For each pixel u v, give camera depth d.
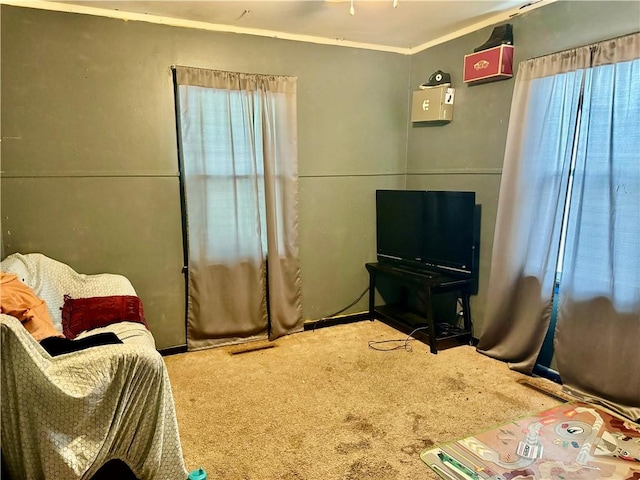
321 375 2.93
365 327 3.91
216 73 3.17
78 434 1.54
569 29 2.63
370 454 2.08
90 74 2.87
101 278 2.90
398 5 2.85
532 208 2.85
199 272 3.31
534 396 2.63
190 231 3.24
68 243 2.95
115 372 1.59
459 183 3.54
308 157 3.67
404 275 3.49
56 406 1.50
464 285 3.36
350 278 4.02
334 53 3.64
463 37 3.39
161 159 3.15
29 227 2.83
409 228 3.66
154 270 3.23
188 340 3.38
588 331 2.56
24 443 1.48
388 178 4.06
